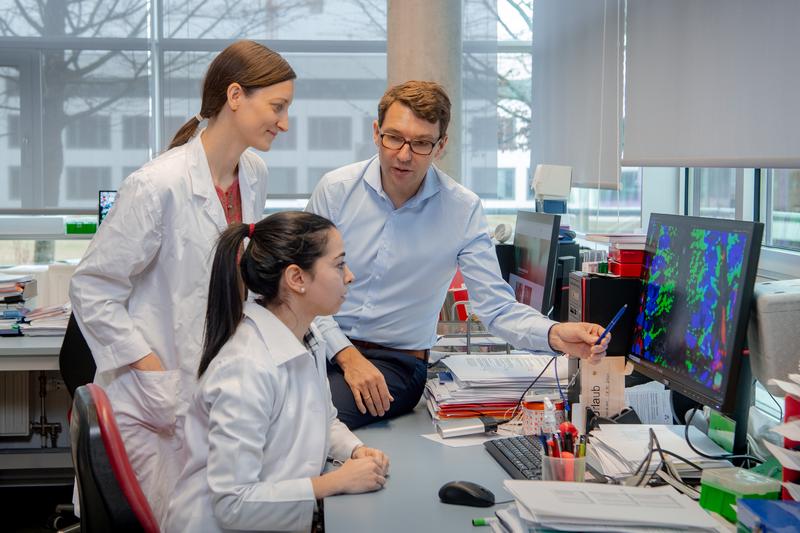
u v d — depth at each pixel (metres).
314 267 1.60
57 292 3.93
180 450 2.01
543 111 4.57
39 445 3.93
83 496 1.37
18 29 4.64
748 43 2.30
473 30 4.87
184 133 2.11
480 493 1.51
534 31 4.75
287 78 2.04
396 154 1.97
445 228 2.18
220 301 1.60
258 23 4.80
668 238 1.84
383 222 2.19
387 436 1.96
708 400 1.57
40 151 4.68
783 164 2.13
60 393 3.91
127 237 1.94
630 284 1.94
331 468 1.74
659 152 2.94
